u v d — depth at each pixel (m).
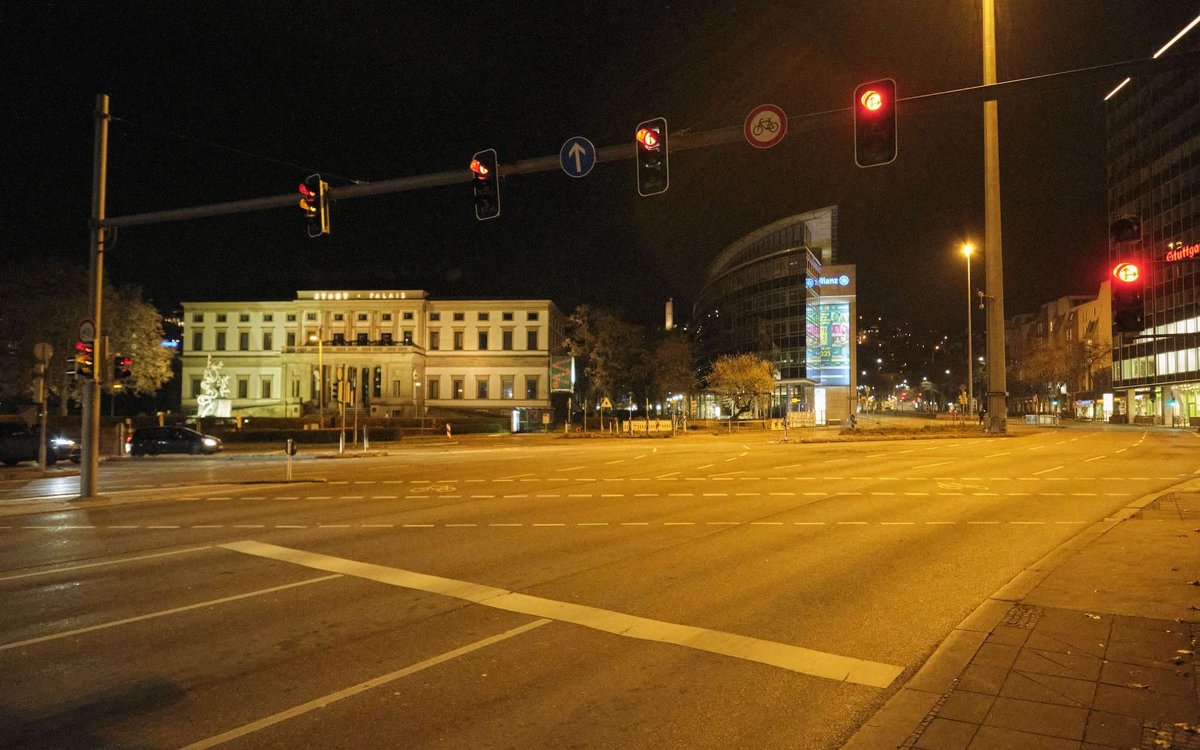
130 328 53.94
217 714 4.93
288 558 10.09
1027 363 90.81
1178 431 51.22
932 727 4.39
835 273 81.06
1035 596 7.25
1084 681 5.04
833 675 5.52
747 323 85.56
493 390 82.81
